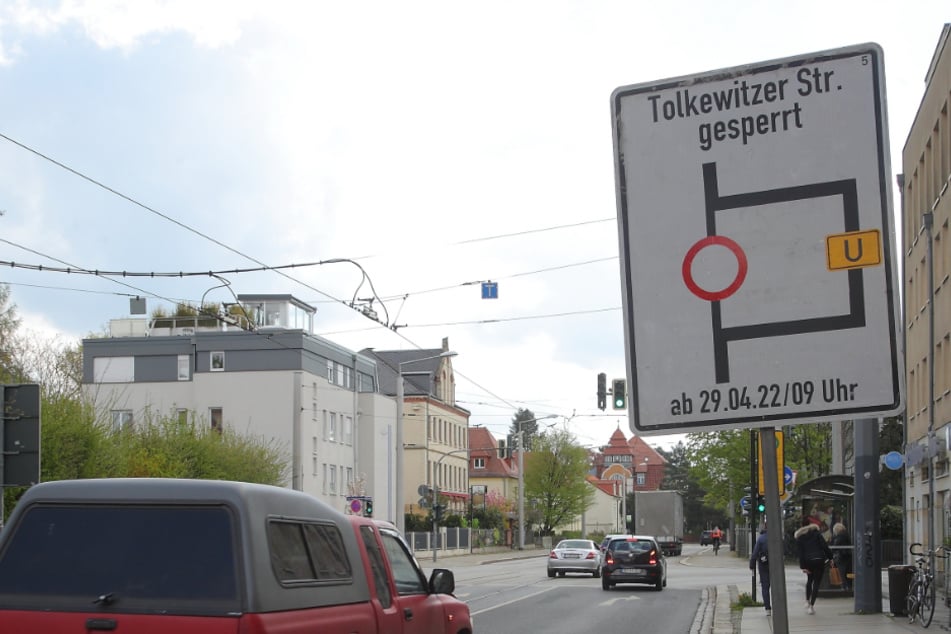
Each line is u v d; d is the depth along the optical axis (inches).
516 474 4648.1
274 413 2586.1
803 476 2128.4
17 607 224.5
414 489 3491.6
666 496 3100.4
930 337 1240.2
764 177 172.7
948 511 1146.7
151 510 228.1
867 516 824.9
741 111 174.2
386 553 319.0
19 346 2199.8
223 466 1952.5
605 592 1354.6
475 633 822.5
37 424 605.3
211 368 2628.0
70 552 227.3
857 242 168.6
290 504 251.3
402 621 311.0
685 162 175.8
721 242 173.5
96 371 2657.5
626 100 179.0
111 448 1519.4
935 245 1288.1
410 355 3892.7
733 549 3511.3
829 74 171.5
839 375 167.6
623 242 177.3
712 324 172.7
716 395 171.8
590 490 4180.6
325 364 2758.4
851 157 169.8
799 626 750.5
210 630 217.5
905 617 800.3
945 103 1209.4
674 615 993.5
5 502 1157.1
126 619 219.8
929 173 1337.4
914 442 1486.2
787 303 170.4
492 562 2640.3
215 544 223.6
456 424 3924.7
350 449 2901.1
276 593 228.5
